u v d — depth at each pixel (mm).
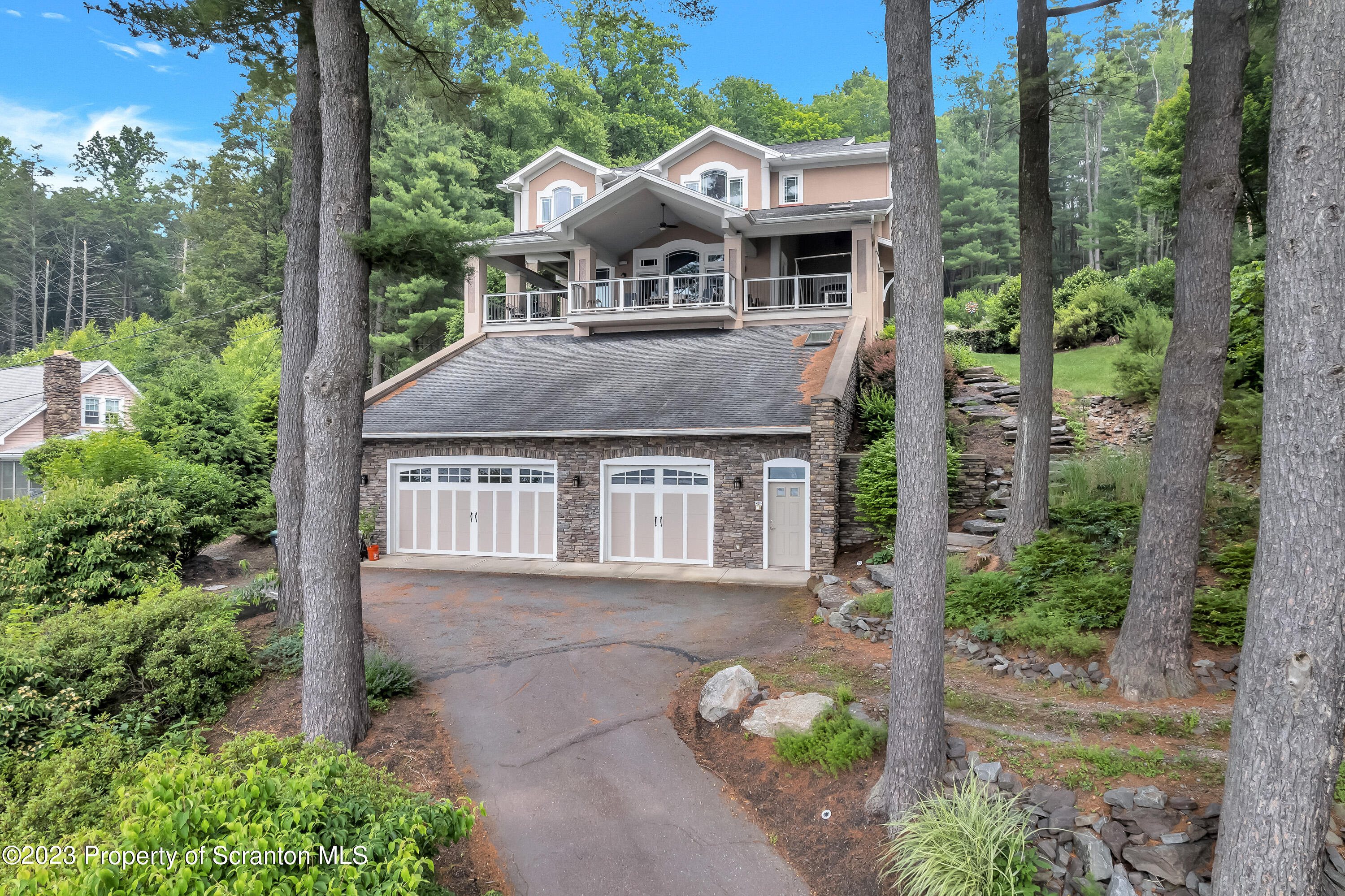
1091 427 17953
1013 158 49781
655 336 23375
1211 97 7824
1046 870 5395
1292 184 4281
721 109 48781
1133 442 16375
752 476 16391
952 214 47031
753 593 14203
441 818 4941
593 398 19031
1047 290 11602
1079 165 51875
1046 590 10008
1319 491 4113
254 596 13094
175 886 3682
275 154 43312
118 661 8945
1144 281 26625
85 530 12492
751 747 7957
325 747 5953
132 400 32406
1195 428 7629
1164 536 7695
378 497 19422
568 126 41438
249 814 4359
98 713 8797
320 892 4039
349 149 8727
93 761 7277
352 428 8695
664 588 14852
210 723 9289
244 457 21359
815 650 10531
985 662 9016
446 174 35625
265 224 44469
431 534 19172
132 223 72062
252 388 33688
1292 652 4160
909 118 6395
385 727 8891
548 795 7539
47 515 12344
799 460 16062
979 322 33656
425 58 12672
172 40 12234
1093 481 13445
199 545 16828
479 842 6836
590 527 17688
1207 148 7824
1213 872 4621
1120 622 8812
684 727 8711
